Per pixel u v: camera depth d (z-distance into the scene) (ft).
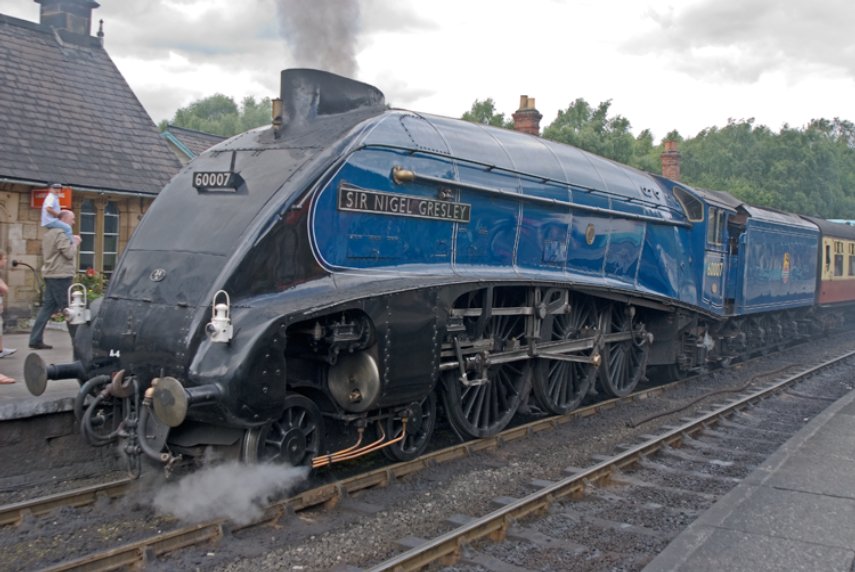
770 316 56.39
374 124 22.30
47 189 43.24
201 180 20.90
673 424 30.07
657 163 147.23
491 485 21.62
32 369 19.95
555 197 29.27
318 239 20.13
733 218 46.91
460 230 24.95
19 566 15.78
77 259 46.42
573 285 28.73
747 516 17.61
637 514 19.56
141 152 51.57
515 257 27.35
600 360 31.68
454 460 23.85
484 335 26.07
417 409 22.24
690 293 40.40
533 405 30.27
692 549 15.66
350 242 21.08
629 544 17.48
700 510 20.08
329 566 15.88
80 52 54.60
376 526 18.10
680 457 25.41
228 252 18.74
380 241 22.03
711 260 42.75
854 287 77.00
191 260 19.27
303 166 20.25
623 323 34.78
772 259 53.26
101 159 48.24
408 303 20.77
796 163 161.27
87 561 14.93
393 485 21.18
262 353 17.29
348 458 20.45
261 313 17.89
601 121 134.82
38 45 51.88
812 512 17.89
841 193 165.07
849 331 79.00
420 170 23.43
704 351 42.86
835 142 219.61
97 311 20.97
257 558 16.06
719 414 31.12
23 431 22.22
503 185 26.68
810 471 21.34
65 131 47.85
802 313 64.64
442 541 16.08
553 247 29.30
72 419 23.24
